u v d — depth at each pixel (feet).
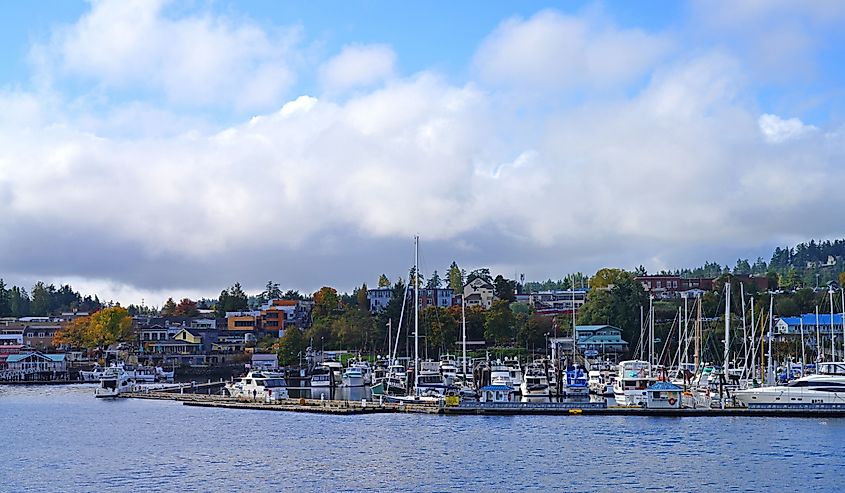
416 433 341.00
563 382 501.56
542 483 250.78
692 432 331.16
